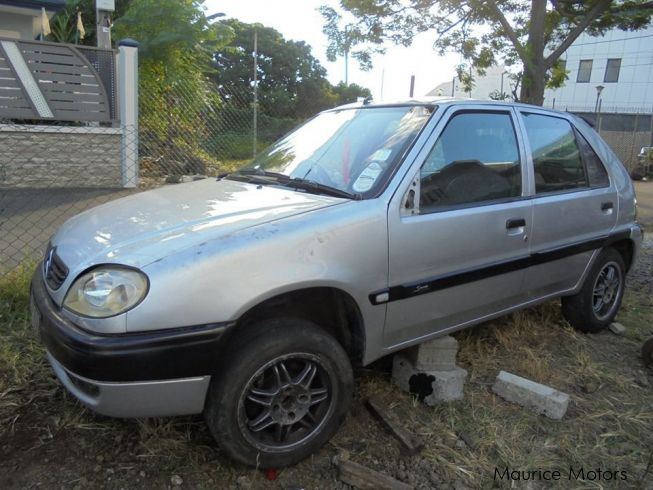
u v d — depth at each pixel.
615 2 8.15
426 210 2.96
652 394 3.46
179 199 3.03
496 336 4.00
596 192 4.05
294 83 34.31
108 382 2.16
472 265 3.17
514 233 3.37
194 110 12.04
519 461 2.73
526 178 3.54
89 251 2.47
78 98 8.67
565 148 3.96
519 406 3.21
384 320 2.80
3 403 2.89
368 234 2.66
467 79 9.58
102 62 8.81
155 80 11.74
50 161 8.62
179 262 2.24
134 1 13.16
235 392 2.35
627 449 2.88
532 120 3.77
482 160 3.33
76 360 2.17
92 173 8.90
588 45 36.44
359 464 2.59
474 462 2.70
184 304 2.20
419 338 3.05
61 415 2.85
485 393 3.33
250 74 32.38
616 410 3.25
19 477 2.43
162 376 2.21
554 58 7.52
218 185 3.36
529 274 3.55
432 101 3.35
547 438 2.93
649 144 21.12
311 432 2.61
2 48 8.12
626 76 35.12
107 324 2.16
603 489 2.57
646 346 3.84
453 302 3.12
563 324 4.38
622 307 5.06
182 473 2.51
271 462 2.50
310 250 2.48
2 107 8.24
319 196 2.90
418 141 3.03
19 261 4.62
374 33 8.51
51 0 11.20
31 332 3.56
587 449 2.86
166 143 11.04
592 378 3.60
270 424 2.49
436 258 2.96
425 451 2.76
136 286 2.20
